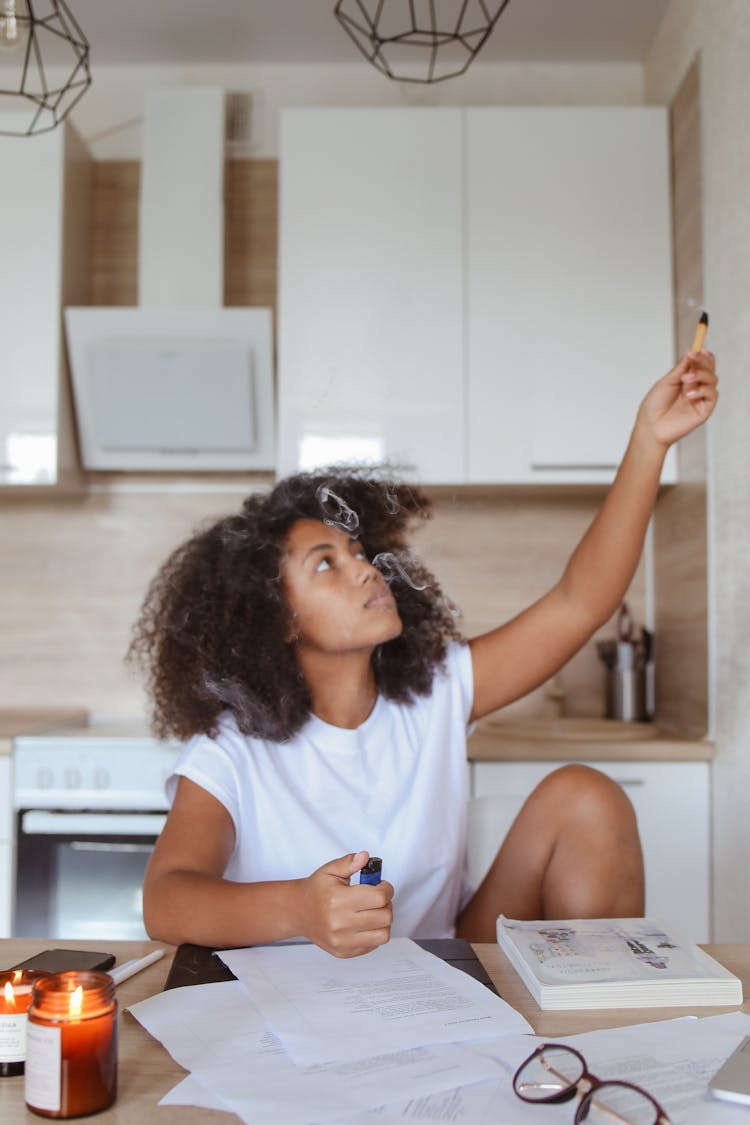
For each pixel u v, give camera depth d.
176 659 1.28
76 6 2.59
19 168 2.54
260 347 2.54
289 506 1.33
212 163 2.69
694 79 2.32
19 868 2.28
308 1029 0.71
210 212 2.67
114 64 2.89
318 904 0.79
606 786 1.25
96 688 2.84
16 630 2.86
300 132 2.53
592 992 0.77
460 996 0.78
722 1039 0.70
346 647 1.25
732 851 2.07
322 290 2.51
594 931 0.92
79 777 2.30
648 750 2.22
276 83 2.89
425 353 2.50
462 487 2.61
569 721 2.60
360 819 1.22
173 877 0.98
